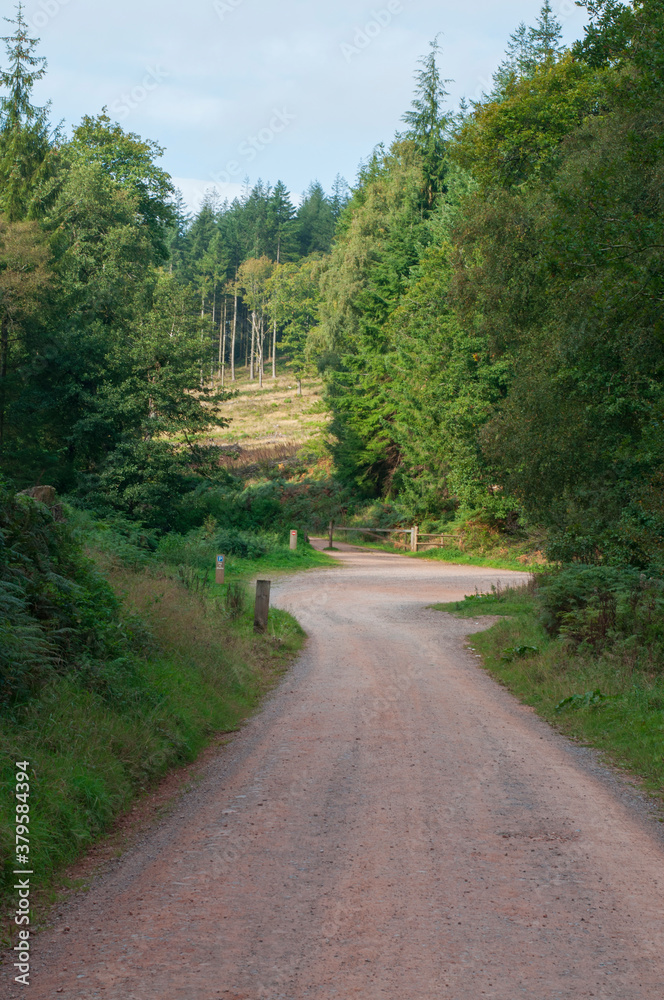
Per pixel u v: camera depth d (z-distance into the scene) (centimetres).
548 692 1142
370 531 5016
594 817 629
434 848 553
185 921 438
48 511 1007
